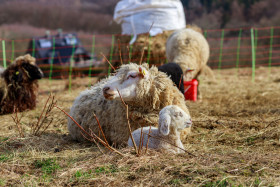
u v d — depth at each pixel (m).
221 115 5.96
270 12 20.95
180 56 7.10
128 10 9.48
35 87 7.25
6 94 6.81
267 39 18.39
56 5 23.52
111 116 4.20
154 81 4.01
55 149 4.11
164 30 9.44
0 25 21.39
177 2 9.46
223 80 11.54
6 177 3.20
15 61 6.96
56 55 14.18
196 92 7.55
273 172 3.00
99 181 3.02
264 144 4.08
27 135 4.72
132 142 3.66
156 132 3.64
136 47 9.59
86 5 23.73
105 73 10.39
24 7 23.03
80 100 4.69
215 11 20.44
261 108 6.38
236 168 3.06
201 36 7.83
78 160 3.61
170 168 3.10
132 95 3.88
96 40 16.31
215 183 2.80
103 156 3.53
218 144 4.23
